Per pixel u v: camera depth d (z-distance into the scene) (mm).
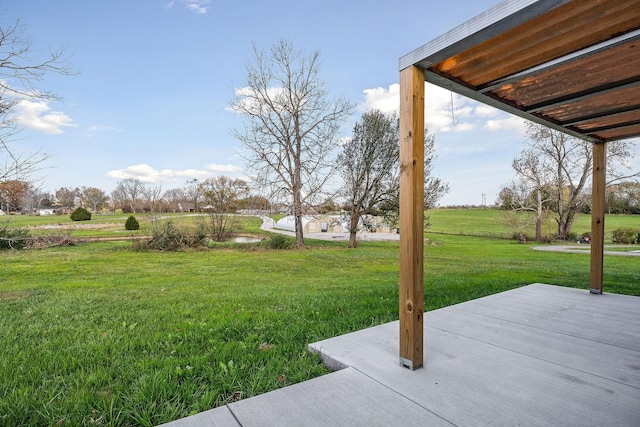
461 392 1932
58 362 2613
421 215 2264
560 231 20359
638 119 3516
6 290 5793
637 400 1835
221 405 1972
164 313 4141
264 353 2730
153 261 10328
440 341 2734
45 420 1852
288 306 4430
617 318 3367
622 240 18188
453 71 2467
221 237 17188
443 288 5609
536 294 4461
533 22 1862
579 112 3369
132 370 2439
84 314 4145
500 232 24750
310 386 2031
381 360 2387
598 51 2111
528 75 2436
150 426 1772
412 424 1635
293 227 24516
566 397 1869
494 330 3006
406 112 2246
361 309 4203
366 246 15977
